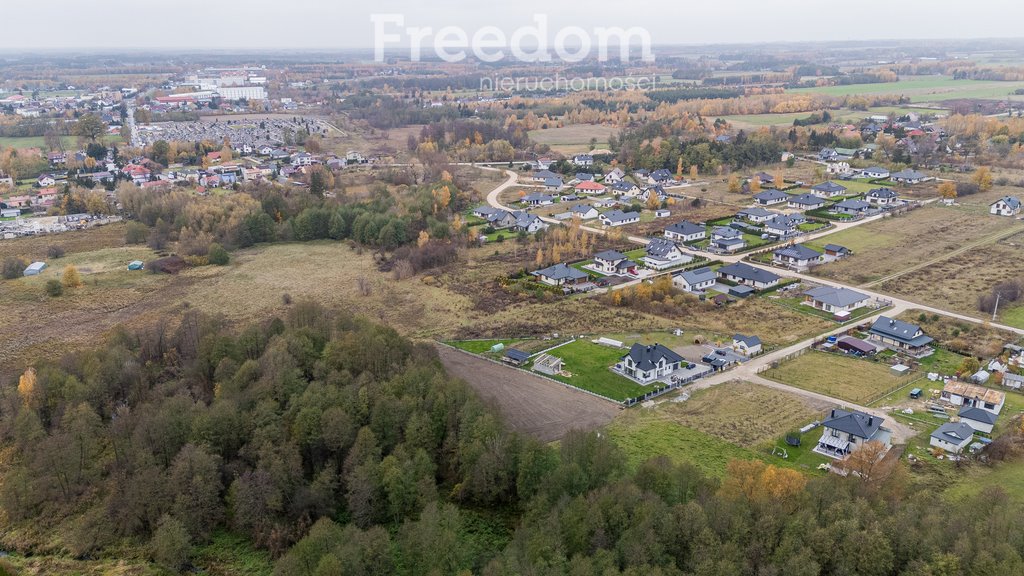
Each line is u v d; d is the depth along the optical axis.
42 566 74.81
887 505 67.69
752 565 60.81
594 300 149.25
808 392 106.31
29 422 91.06
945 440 89.12
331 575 62.12
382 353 102.12
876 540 59.53
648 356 112.06
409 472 78.50
